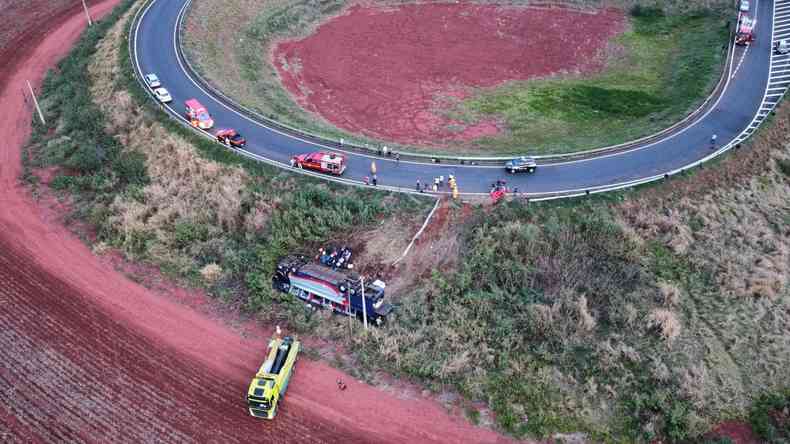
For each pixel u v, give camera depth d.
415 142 57.28
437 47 78.62
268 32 79.06
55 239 46.66
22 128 60.94
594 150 51.56
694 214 45.28
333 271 39.25
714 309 39.69
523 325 37.72
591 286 39.53
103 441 32.56
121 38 69.94
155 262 43.94
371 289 37.53
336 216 43.88
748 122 55.66
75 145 56.09
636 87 68.69
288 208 45.47
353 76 71.19
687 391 34.97
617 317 38.12
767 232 44.56
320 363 36.69
